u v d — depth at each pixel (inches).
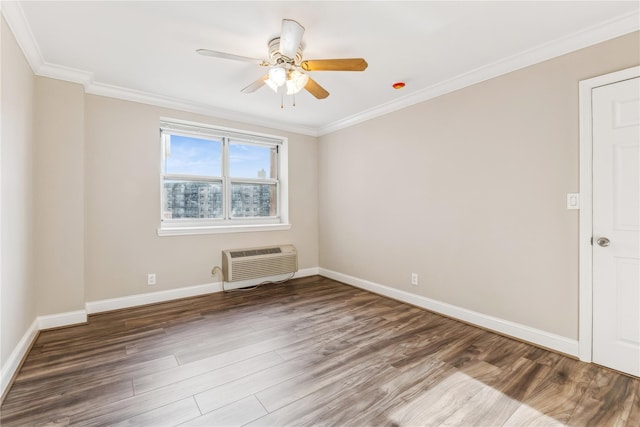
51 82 100.5
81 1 67.9
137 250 125.0
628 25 72.9
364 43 85.5
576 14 72.3
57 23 76.3
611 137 76.5
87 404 63.4
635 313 73.7
